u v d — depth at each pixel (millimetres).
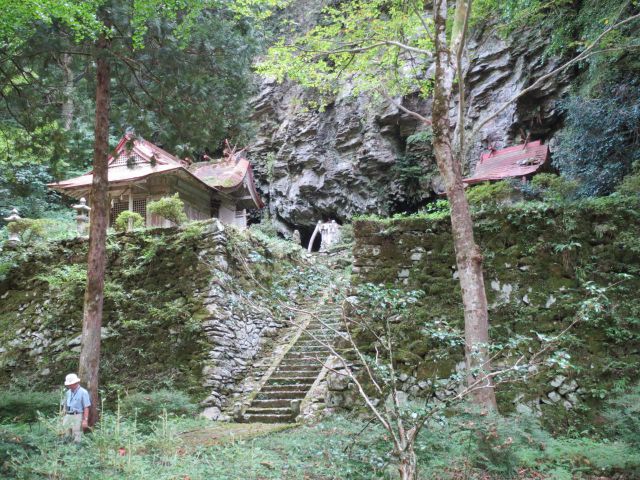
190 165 18516
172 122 10016
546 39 18234
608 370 7594
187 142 10148
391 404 7668
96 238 8867
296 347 12102
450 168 7562
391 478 4973
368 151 23109
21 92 9664
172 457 5918
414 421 4684
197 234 11977
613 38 11266
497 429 5637
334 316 12656
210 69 9758
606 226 8289
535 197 11508
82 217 14531
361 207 23750
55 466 5180
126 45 8992
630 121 11141
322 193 24625
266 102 26375
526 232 8617
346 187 24062
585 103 11891
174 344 11180
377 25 10172
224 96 9930
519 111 18906
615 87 11672
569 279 8266
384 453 5027
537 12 13531
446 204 9547
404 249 9039
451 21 11367
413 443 4734
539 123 18594
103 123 9156
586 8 12359
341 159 24141
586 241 8375
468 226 7336
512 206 8836
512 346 4992
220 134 10289
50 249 13398
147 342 11453
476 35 20297
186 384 10633
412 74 11789
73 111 10391
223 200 19047
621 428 6656
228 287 11812
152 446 6355
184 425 8680
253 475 5355
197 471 5406
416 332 8445
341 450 5328
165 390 9953
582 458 5891
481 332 6832
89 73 9695
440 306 8562
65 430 6445
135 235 12703
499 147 19312
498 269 8562
